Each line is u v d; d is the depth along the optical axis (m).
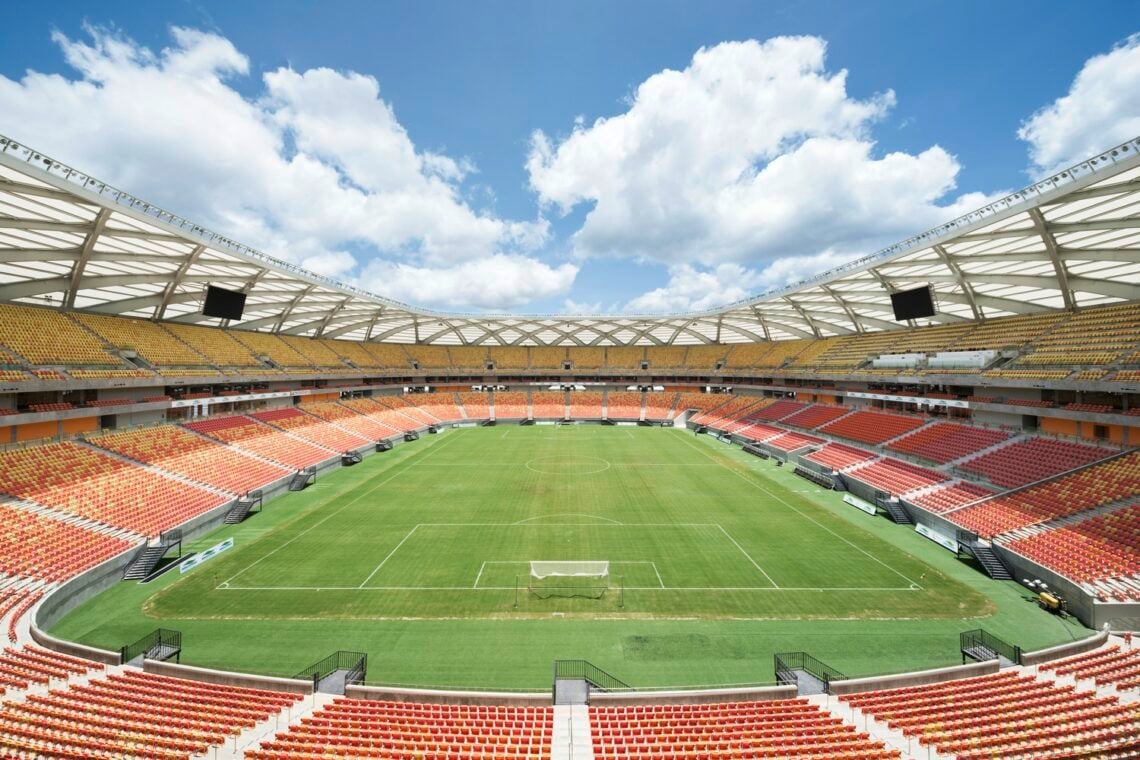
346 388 80.06
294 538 33.16
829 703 16.45
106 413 38.66
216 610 23.61
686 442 72.69
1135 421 30.69
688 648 20.75
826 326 77.00
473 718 15.59
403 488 46.03
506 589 25.95
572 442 72.44
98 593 25.25
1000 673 17.84
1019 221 32.16
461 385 100.94
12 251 32.75
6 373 32.28
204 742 13.91
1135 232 29.78
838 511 39.31
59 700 15.58
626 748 14.02
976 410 46.22
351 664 19.41
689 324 92.56
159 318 52.84
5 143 23.92
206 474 40.06
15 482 29.70
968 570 28.30
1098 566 24.44
